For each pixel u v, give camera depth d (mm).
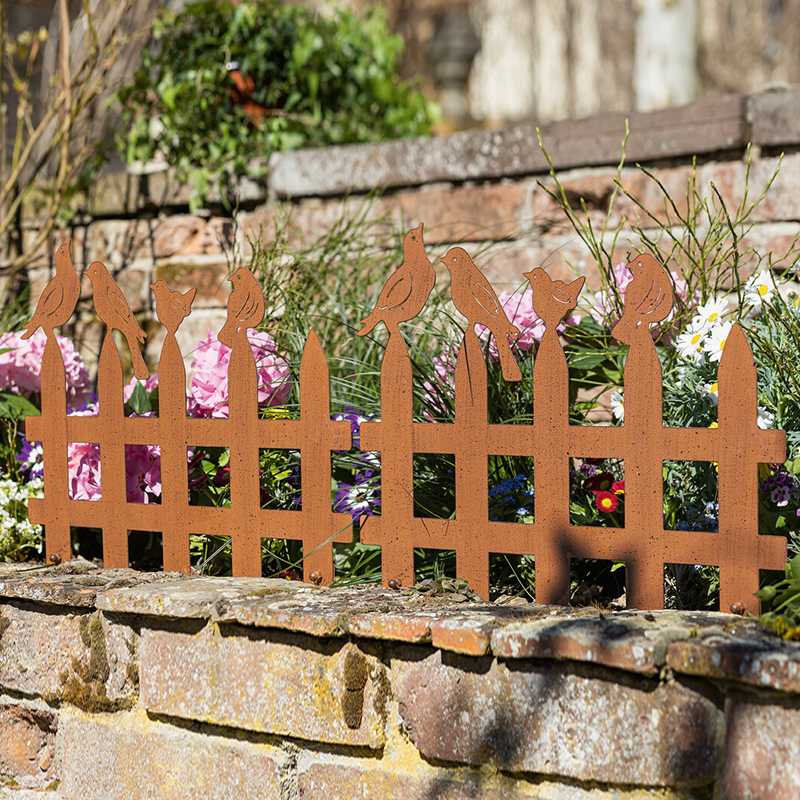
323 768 1580
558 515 1560
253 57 3363
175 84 3350
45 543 2205
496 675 1423
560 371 1538
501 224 2879
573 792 1376
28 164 3932
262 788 1634
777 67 8648
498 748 1422
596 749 1346
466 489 1627
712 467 1720
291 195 3217
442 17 9133
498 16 9188
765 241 2514
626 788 1336
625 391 1496
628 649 1292
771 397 1750
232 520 1835
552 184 2803
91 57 3338
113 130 3580
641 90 7254
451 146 2938
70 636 1843
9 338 2521
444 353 2164
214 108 3357
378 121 3855
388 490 1688
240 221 3291
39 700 1917
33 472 2307
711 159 2592
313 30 3533
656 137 2629
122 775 1794
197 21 3449
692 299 2055
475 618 1466
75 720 1854
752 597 1431
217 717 1668
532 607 1537
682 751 1294
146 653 1747
